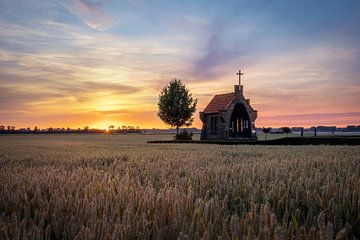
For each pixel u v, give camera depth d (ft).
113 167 28.50
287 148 63.21
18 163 33.30
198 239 7.55
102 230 7.73
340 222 9.68
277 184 15.85
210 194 15.08
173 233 8.18
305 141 97.09
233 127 156.97
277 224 8.29
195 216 9.62
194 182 16.69
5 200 12.19
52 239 8.87
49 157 41.29
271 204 12.73
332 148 60.03
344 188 14.66
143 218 8.77
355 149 54.95
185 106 184.34
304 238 7.48
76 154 48.16
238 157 39.75
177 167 26.68
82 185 14.87
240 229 7.96
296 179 17.04
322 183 16.93
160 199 11.02
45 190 14.78
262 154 44.39
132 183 15.92
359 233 9.87
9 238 7.30
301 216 11.34
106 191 13.56
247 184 15.44
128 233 7.89
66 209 10.68
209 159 35.27
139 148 74.69
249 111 150.82
